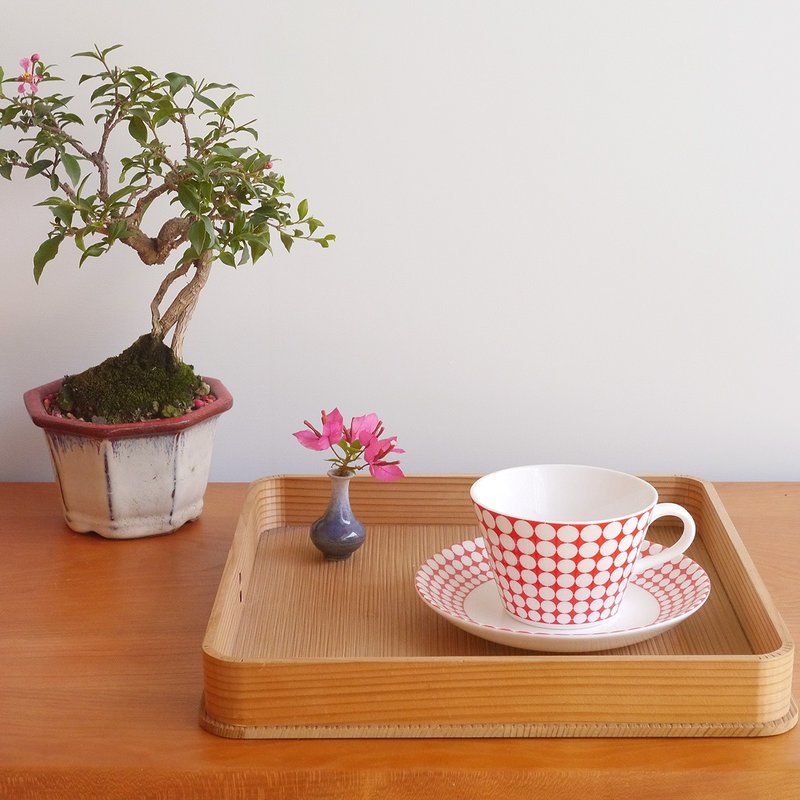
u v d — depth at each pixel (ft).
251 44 3.49
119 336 3.73
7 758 2.06
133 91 3.01
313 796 2.03
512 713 2.12
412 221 3.64
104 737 2.13
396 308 3.72
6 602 2.77
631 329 3.74
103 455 3.02
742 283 3.70
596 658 2.09
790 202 3.62
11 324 3.70
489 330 3.74
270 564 2.91
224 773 2.02
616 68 3.51
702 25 3.48
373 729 2.11
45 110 3.02
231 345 3.75
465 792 2.03
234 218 3.02
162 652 2.49
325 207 3.62
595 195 3.62
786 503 3.47
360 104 3.54
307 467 3.87
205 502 3.51
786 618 2.63
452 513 3.21
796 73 3.51
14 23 3.46
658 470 3.88
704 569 2.87
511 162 3.59
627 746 2.09
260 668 2.10
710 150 3.58
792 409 3.81
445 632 2.50
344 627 2.53
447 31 3.49
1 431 3.78
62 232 2.91
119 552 3.10
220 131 3.11
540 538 2.29
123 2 3.46
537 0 3.46
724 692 2.10
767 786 2.01
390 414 3.82
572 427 3.84
